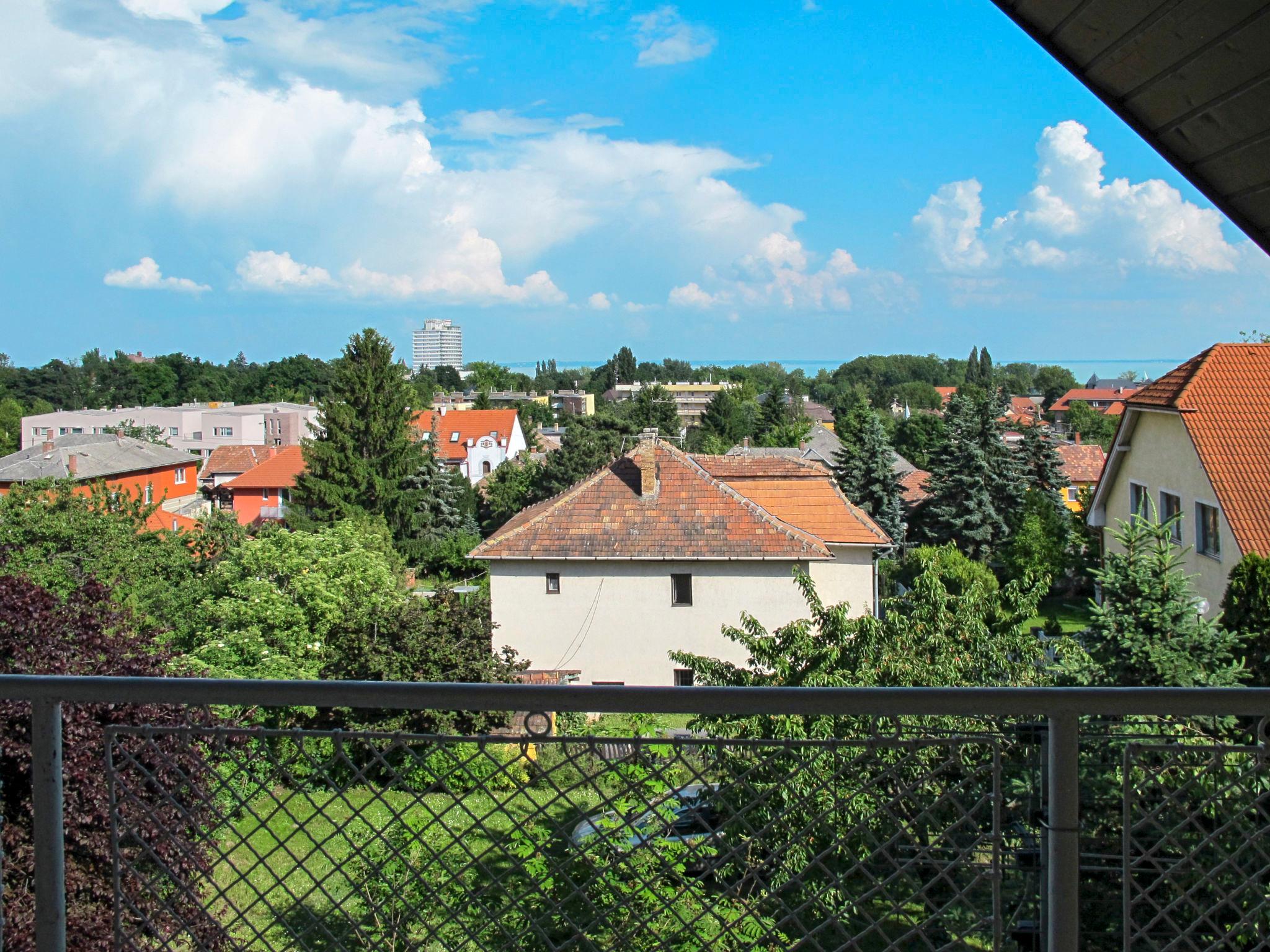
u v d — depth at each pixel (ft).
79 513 78.38
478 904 6.85
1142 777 6.58
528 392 567.59
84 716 14.23
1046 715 6.13
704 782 6.65
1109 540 81.92
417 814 8.24
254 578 74.13
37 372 341.82
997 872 6.46
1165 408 68.13
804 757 6.58
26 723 17.95
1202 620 29.73
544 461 220.02
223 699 6.52
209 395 393.09
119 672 25.70
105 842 14.80
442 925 6.94
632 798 6.66
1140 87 9.16
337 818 6.88
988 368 504.02
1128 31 8.50
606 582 80.69
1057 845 6.29
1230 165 9.48
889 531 153.28
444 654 57.57
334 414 155.84
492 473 193.98
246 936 7.20
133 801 7.13
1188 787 6.53
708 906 6.70
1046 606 122.72
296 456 208.74
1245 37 7.95
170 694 6.57
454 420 276.00
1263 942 6.53
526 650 81.66
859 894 6.68
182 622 75.05
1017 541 128.67
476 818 6.75
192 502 195.62
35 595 25.22
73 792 14.33
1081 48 9.05
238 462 235.61
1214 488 62.39
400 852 6.86
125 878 7.22
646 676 80.79
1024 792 6.56
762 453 215.10
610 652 81.00
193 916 7.14
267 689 6.47
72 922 15.12
